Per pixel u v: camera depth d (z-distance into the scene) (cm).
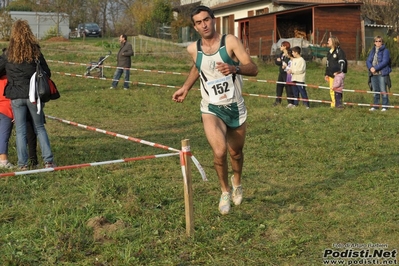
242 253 551
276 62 1611
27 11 5344
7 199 702
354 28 3428
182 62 3059
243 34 4141
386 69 1491
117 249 548
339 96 1510
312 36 3406
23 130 828
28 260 522
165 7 5094
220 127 614
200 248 556
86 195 720
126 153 991
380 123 1286
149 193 731
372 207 685
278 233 603
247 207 688
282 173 862
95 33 5753
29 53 805
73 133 1184
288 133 1193
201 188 768
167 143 1106
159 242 566
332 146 1049
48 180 788
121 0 7712
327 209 677
